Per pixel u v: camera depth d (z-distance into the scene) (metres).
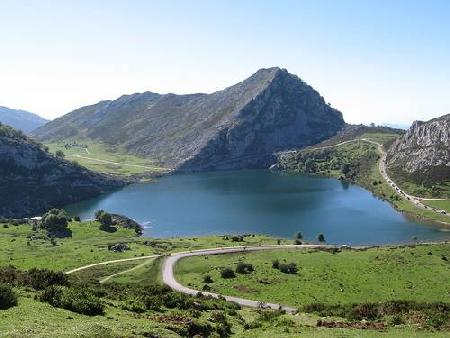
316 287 117.56
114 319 44.62
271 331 47.94
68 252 171.12
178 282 127.31
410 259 140.38
